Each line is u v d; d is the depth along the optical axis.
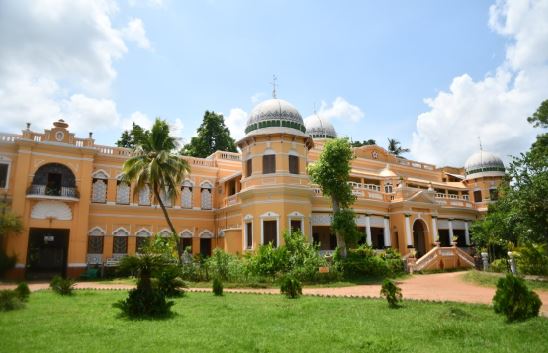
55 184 30.25
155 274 13.49
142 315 12.02
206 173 37.12
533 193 19.94
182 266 24.36
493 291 18.30
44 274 30.22
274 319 11.60
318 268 23.36
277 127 29.30
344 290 20.00
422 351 7.99
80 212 29.75
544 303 14.35
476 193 44.66
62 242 32.59
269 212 27.84
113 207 32.59
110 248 31.92
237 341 8.91
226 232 31.08
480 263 32.09
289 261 23.16
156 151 28.83
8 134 28.88
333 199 26.55
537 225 20.16
